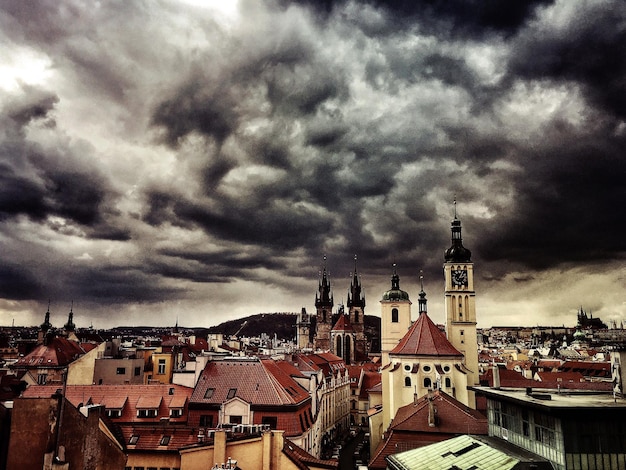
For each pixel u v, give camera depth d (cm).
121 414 8225
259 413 8056
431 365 11331
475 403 11625
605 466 4356
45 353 11925
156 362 12281
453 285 14212
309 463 6206
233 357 10500
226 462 5709
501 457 4778
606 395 5581
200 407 8262
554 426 4541
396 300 16975
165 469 6231
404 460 5597
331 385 13575
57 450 3453
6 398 8744
